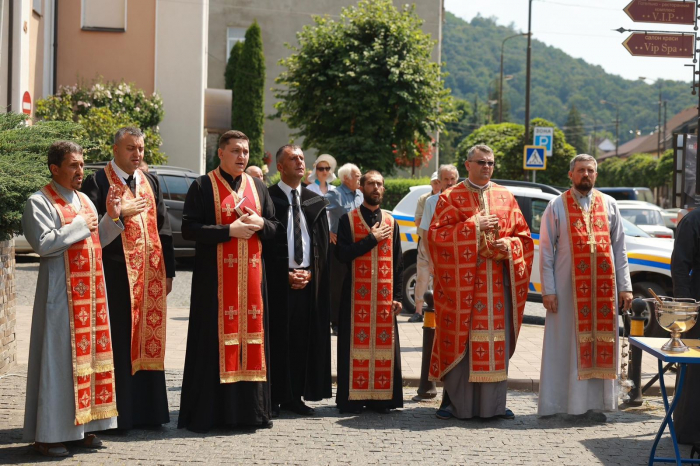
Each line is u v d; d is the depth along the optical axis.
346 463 5.54
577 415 7.00
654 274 10.94
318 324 6.88
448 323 6.79
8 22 14.59
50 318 5.45
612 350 6.84
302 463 5.51
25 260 16.41
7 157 6.88
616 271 7.05
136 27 21.12
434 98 23.98
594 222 6.94
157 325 6.21
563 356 6.91
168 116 21.31
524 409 7.29
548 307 6.91
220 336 6.23
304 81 24.16
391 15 23.98
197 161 21.45
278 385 6.74
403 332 10.50
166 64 21.23
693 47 9.75
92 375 5.59
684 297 6.05
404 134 24.19
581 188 6.94
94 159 18.06
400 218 12.29
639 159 66.88
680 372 5.55
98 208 6.06
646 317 10.71
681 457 5.86
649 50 9.76
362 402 6.99
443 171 9.09
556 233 7.01
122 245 6.02
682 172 10.32
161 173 15.92
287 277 6.74
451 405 6.90
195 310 6.34
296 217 6.89
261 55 31.00
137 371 6.16
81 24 20.98
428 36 24.31
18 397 6.98
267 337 6.42
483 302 6.76
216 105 24.05
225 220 6.33
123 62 21.14
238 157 6.41
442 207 6.95
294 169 6.88
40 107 18.56
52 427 5.41
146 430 6.25
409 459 5.66
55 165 5.57
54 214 5.51
